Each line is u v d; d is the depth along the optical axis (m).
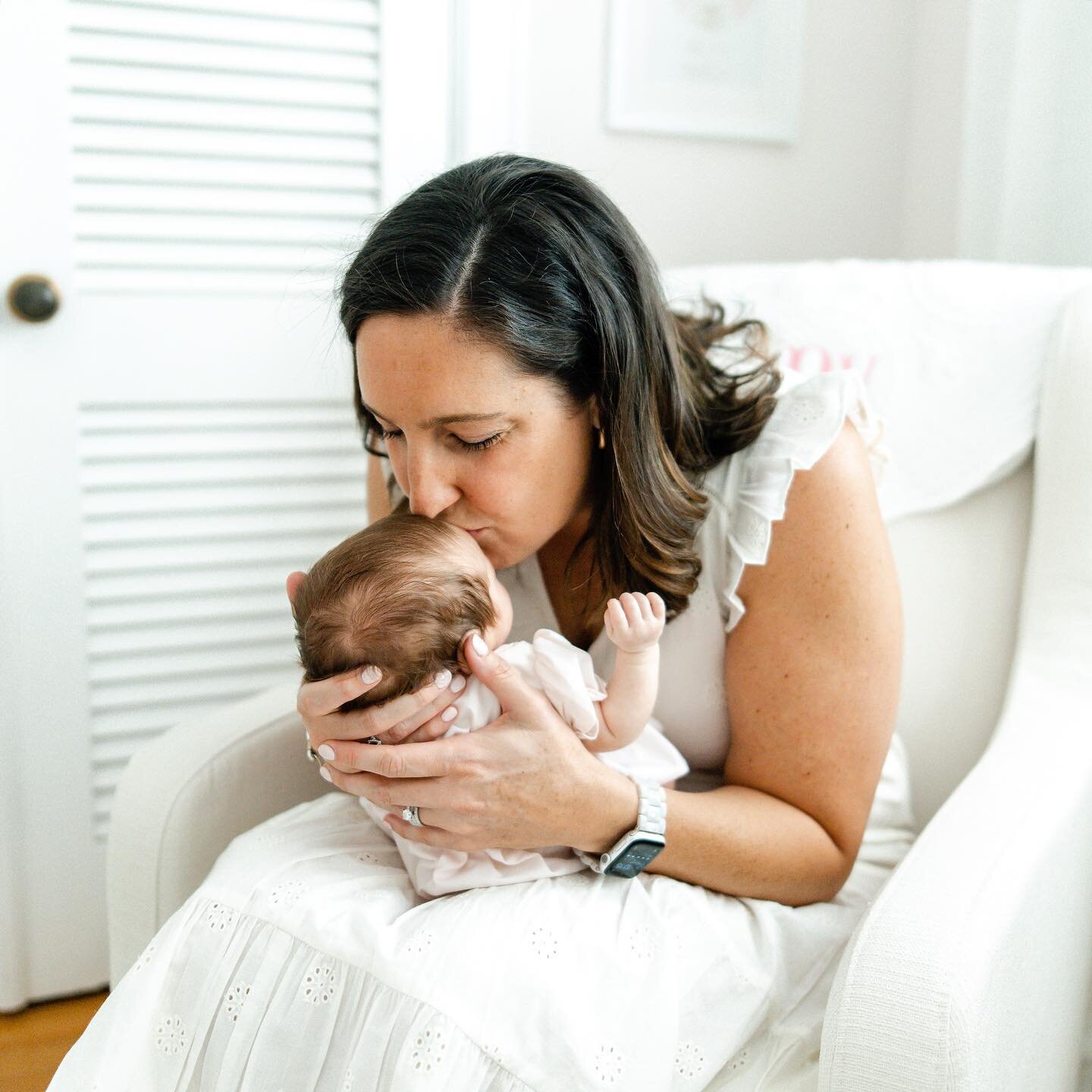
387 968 0.82
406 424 0.88
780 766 1.01
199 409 1.60
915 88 1.88
